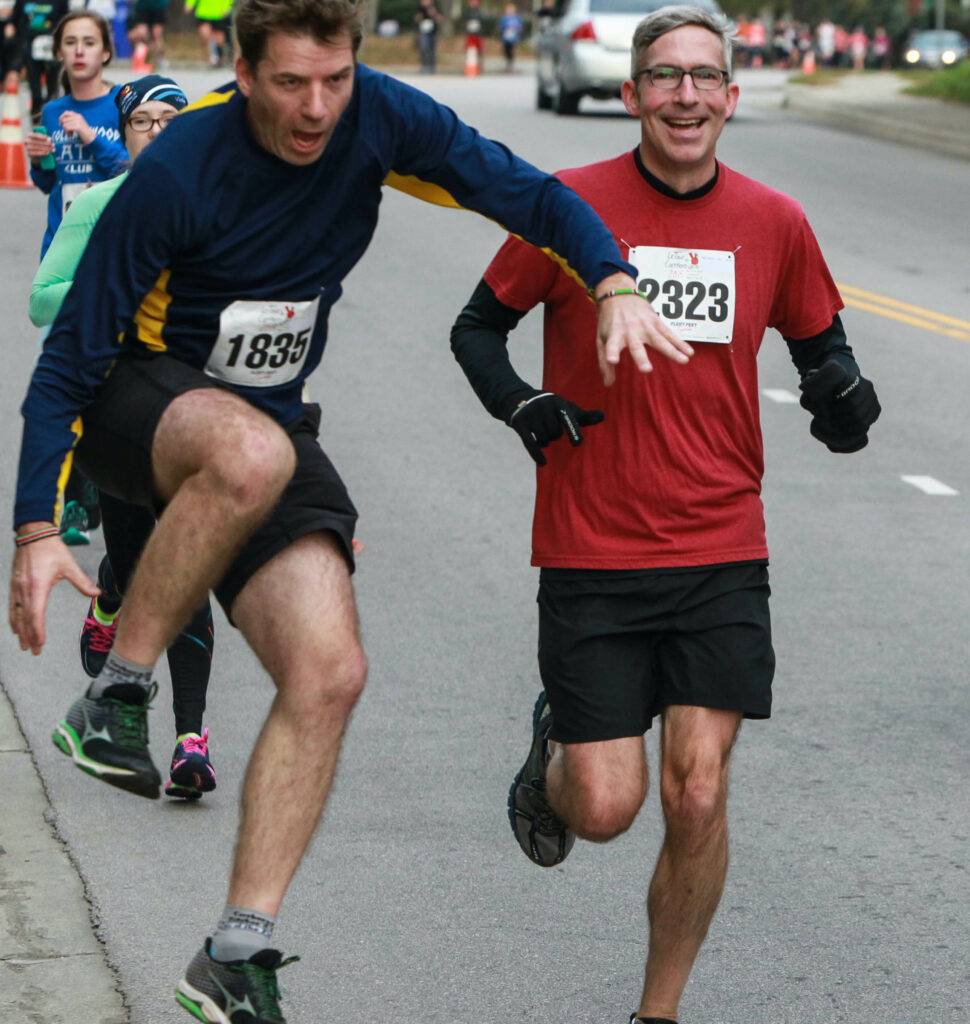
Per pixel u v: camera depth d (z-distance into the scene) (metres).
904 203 43.41
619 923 10.98
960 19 158.38
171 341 8.03
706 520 9.38
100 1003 9.77
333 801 12.61
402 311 29.59
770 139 55.50
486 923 10.93
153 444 7.60
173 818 12.30
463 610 16.80
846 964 10.52
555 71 59.09
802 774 13.31
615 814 9.33
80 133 19.05
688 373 9.35
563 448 9.47
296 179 7.86
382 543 18.64
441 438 22.66
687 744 9.25
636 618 9.38
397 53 122.44
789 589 17.64
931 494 21.02
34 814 12.27
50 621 16.36
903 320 30.58
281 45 7.37
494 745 13.70
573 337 9.46
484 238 36.78
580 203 8.36
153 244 7.70
